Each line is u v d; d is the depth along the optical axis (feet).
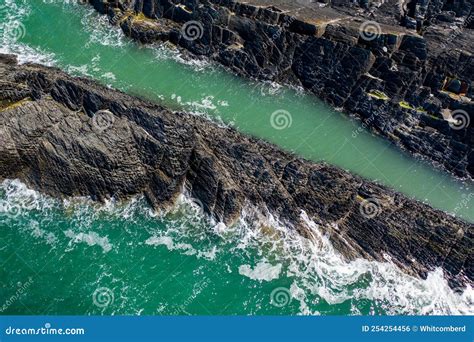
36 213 131.13
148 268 125.59
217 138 139.23
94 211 132.87
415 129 150.20
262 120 152.56
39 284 120.57
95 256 126.31
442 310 123.65
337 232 131.64
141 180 135.13
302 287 125.08
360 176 140.46
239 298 122.93
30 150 133.59
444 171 145.89
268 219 133.08
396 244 129.80
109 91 146.20
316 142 147.84
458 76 150.41
